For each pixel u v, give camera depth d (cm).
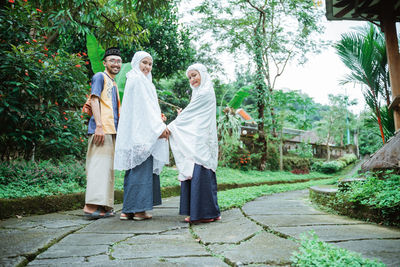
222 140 1030
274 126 1224
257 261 151
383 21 464
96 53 649
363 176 396
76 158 568
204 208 279
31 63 428
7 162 419
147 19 915
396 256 147
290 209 344
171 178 674
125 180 302
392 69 448
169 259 161
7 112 402
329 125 1900
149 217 298
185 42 1062
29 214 334
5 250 176
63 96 488
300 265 134
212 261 157
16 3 446
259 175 1048
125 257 166
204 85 314
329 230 215
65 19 573
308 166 1507
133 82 307
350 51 529
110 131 325
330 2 470
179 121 304
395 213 234
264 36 1129
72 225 271
